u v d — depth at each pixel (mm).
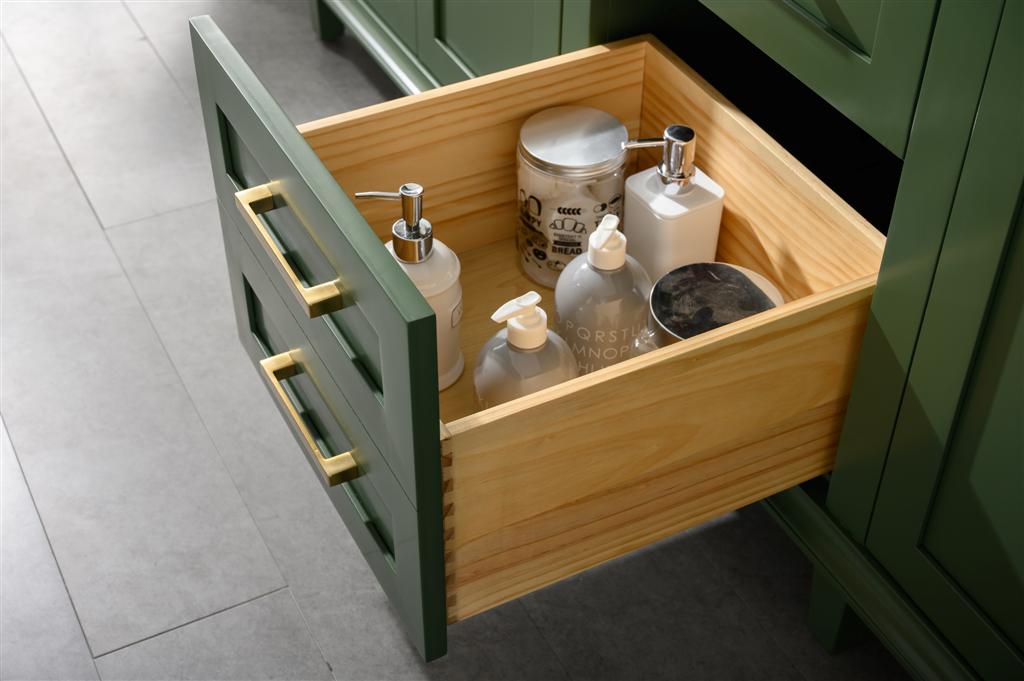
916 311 832
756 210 1004
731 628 1186
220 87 926
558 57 1048
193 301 1510
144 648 1160
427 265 943
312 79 1856
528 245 1077
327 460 921
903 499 929
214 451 1340
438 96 993
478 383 916
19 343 1450
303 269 898
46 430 1354
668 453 863
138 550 1241
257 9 2002
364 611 1196
